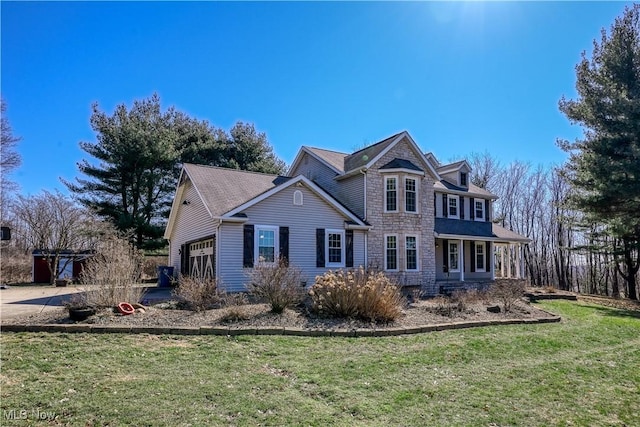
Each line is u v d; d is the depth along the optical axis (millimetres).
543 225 40344
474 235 23328
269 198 15953
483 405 5531
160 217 30812
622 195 18703
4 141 29578
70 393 5305
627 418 5363
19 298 15500
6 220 33562
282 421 4680
